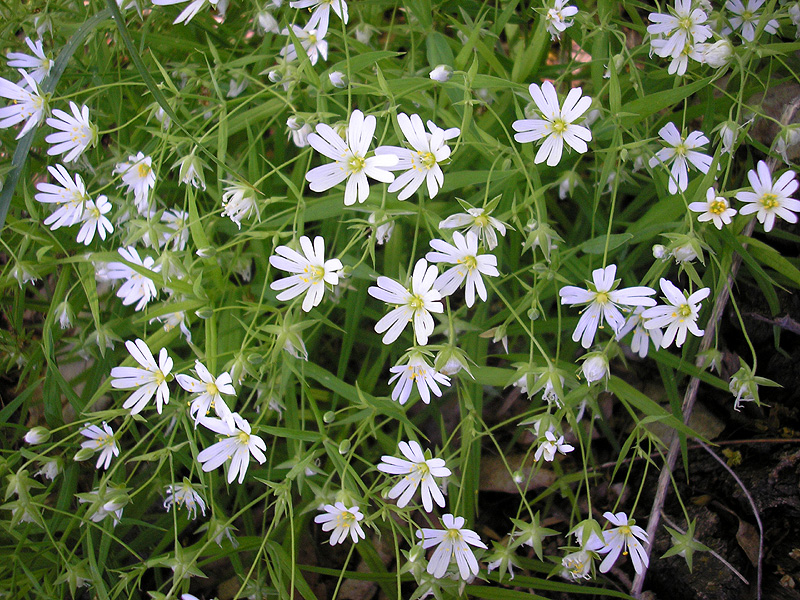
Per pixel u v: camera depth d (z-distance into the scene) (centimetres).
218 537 21
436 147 19
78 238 22
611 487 27
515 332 24
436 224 20
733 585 23
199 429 25
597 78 24
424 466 20
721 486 25
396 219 23
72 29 25
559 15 22
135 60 18
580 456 27
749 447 25
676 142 22
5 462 21
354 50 26
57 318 23
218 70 24
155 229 21
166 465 25
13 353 26
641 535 20
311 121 21
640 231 22
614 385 22
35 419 29
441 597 21
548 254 20
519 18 26
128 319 24
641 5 24
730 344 27
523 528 20
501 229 19
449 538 20
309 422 26
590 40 25
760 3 23
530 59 24
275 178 27
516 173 22
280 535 26
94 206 22
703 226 20
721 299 23
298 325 20
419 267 19
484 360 24
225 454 20
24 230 23
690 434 21
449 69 20
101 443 21
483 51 24
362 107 26
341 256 20
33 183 26
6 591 22
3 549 23
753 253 22
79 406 23
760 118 26
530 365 20
